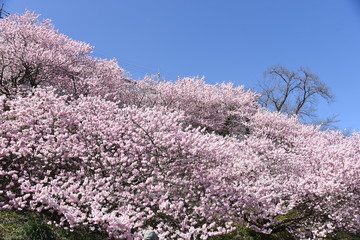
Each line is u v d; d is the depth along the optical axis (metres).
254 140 12.30
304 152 11.10
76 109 7.17
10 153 6.58
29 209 5.79
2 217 5.36
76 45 14.01
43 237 5.07
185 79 16.97
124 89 16.19
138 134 6.98
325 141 15.31
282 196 8.43
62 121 6.92
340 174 8.35
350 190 8.55
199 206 6.44
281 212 7.46
